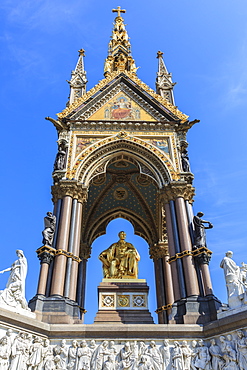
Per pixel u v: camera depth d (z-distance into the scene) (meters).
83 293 28.20
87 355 15.64
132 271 24.53
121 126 26.72
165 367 15.66
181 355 15.73
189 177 23.86
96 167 24.94
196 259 20.11
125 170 31.17
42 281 18.67
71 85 31.36
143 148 25.44
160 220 30.22
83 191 23.28
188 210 22.44
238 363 14.66
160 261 29.38
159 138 26.25
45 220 20.91
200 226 21.12
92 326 16.62
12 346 14.41
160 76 32.84
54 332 16.39
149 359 15.70
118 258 25.20
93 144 25.42
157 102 28.84
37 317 16.98
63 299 18.08
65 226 21.06
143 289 22.39
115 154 25.72
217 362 15.37
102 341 16.39
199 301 18.34
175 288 19.67
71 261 20.12
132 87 30.06
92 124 26.56
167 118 27.62
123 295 22.11
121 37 39.81
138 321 20.83
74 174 23.62
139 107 28.66
